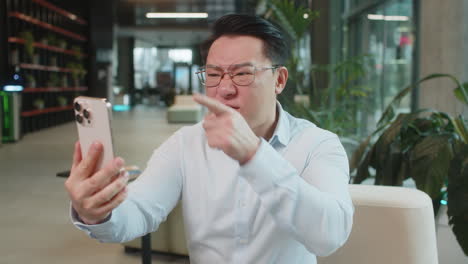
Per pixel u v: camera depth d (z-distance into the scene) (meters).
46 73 12.32
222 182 1.10
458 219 2.06
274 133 1.09
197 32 25.64
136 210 1.05
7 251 3.32
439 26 4.29
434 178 2.34
